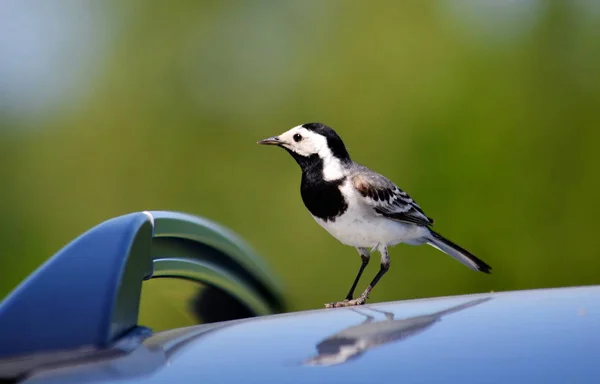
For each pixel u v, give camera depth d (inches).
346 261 693.9
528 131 693.9
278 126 766.5
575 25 724.7
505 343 66.6
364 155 725.3
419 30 740.0
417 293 669.3
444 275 666.8
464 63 716.0
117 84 783.7
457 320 77.6
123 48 787.4
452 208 686.5
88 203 775.1
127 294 77.0
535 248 682.8
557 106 708.0
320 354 65.9
